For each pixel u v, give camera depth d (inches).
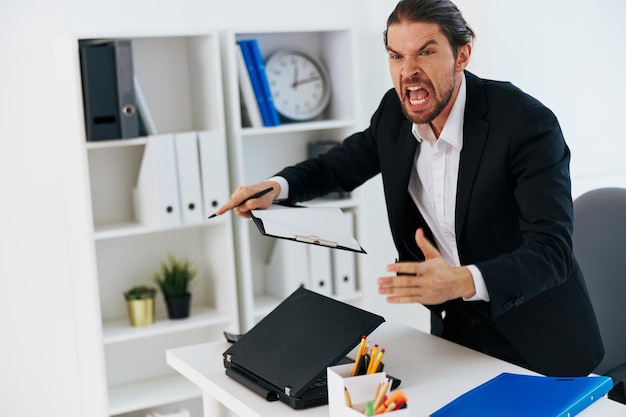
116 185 134.5
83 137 119.1
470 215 76.2
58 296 132.1
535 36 143.3
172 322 131.6
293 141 146.5
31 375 132.1
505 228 76.0
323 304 74.4
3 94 124.9
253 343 73.5
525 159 71.9
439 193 80.2
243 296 135.2
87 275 123.7
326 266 140.6
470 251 77.9
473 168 75.1
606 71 150.4
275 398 66.6
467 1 140.3
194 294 141.6
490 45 139.7
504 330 77.8
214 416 79.9
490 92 76.2
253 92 133.0
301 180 87.5
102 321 134.7
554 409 58.9
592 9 147.6
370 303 154.9
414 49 70.9
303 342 70.1
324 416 62.7
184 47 136.4
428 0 71.3
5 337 129.8
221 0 137.6
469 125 75.5
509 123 73.1
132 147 134.8
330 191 91.7
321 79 143.5
